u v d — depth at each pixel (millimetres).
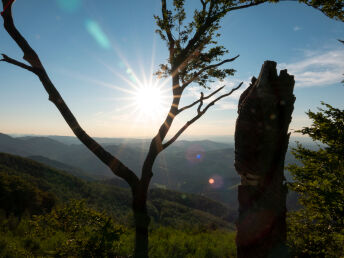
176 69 3941
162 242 6309
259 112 2455
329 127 4754
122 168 3434
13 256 4328
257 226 2314
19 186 36469
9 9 2678
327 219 4371
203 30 3867
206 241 7070
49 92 2904
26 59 2830
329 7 3734
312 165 4879
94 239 3355
